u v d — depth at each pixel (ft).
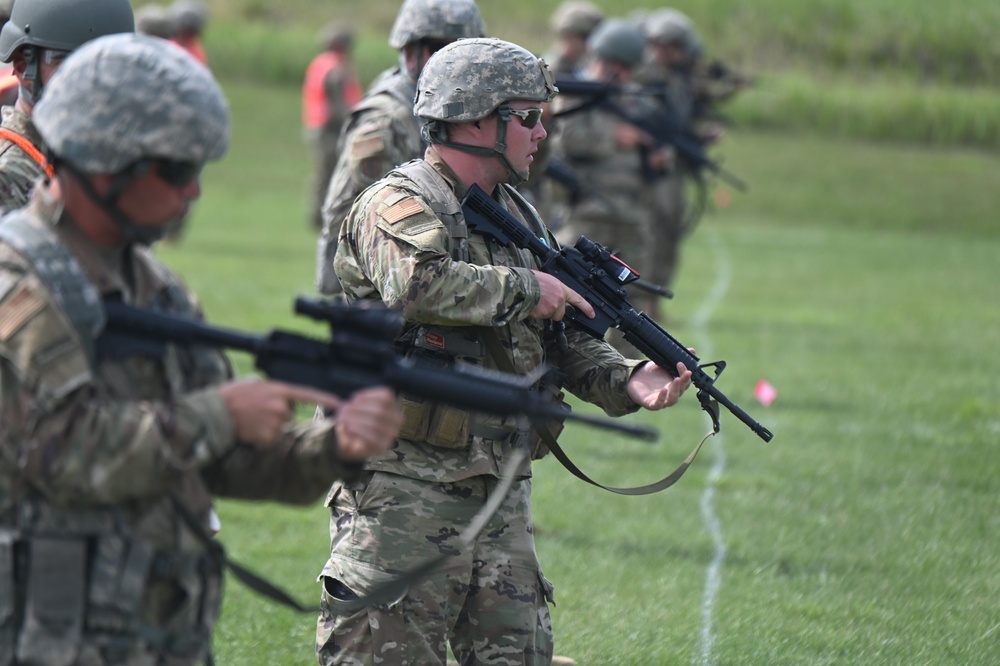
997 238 265.13
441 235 42.96
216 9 388.78
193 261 174.09
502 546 43.78
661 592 65.36
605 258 45.85
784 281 192.44
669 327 145.07
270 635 59.31
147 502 30.76
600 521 76.95
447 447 42.68
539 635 44.37
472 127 44.39
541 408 32.53
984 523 76.95
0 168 43.98
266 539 73.72
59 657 29.25
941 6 377.71
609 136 113.39
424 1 60.75
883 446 94.27
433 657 42.80
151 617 30.68
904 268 211.41
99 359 30.17
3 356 28.81
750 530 75.25
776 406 106.73
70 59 30.27
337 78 208.44
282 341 31.42
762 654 57.36
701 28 375.66
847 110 330.54
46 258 29.25
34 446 28.60
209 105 30.25
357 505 43.34
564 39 126.00
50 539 29.53
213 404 29.76
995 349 135.74
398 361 32.35
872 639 59.31
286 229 217.77
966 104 329.93
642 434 32.63
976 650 58.34
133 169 29.66
